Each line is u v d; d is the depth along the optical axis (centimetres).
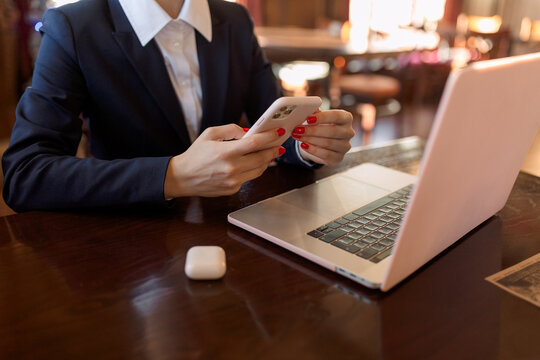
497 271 58
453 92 40
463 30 490
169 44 98
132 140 98
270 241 64
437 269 58
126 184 69
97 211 73
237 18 110
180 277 56
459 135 45
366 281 53
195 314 49
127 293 52
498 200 71
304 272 57
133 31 93
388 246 61
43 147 77
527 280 57
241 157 67
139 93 95
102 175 70
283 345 44
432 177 45
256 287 54
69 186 71
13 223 69
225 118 108
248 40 111
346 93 324
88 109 97
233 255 60
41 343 44
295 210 71
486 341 46
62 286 53
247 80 112
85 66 89
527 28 550
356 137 352
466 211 60
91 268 57
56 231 67
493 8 559
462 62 432
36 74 87
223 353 43
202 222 70
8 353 43
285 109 61
